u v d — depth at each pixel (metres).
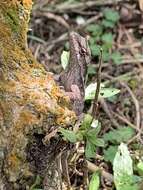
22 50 0.64
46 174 0.63
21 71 0.62
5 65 0.62
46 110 0.60
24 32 0.65
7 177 0.61
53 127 0.60
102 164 0.83
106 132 0.90
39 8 1.10
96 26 1.09
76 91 0.64
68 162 0.72
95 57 1.03
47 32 1.09
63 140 0.62
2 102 0.60
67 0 1.13
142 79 1.00
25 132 0.60
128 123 0.92
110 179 0.80
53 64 1.02
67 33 1.08
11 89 0.61
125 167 0.67
